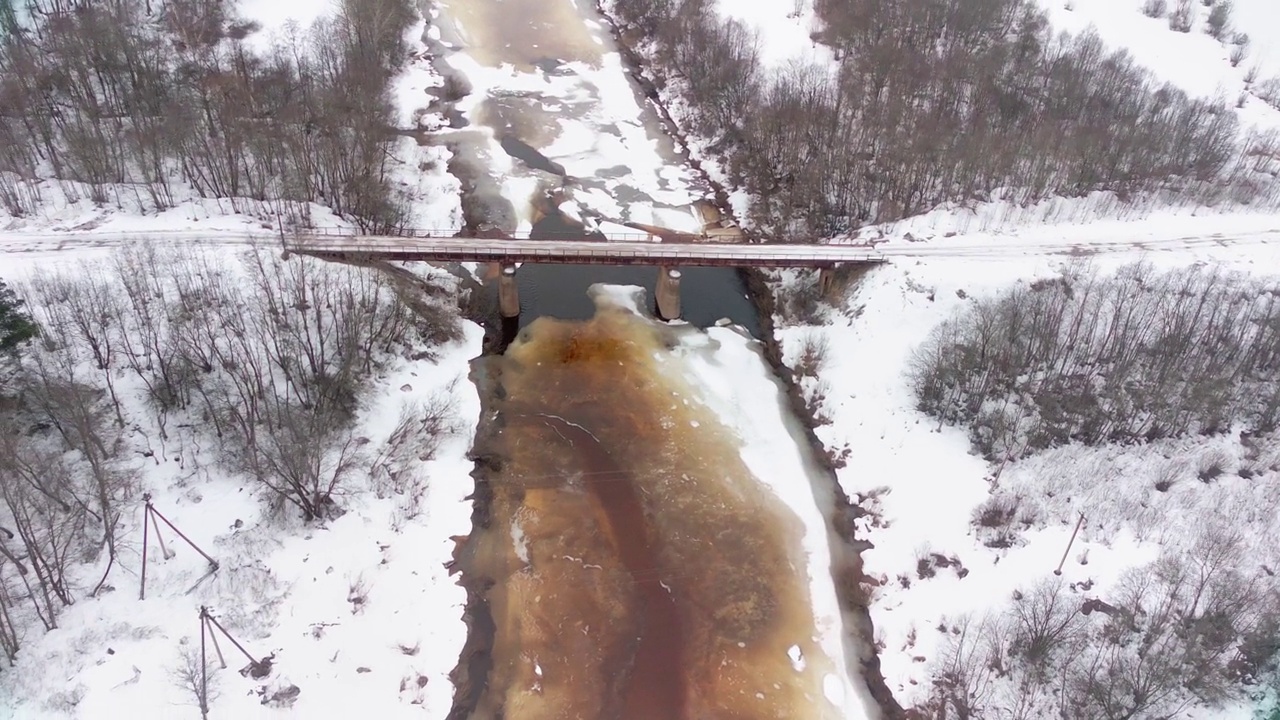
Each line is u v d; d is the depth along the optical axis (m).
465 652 60.44
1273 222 92.56
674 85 120.75
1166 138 99.94
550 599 63.91
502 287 84.31
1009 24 126.00
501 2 137.38
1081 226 91.19
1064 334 78.31
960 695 57.81
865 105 105.81
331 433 70.88
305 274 79.19
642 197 102.50
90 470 64.38
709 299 90.88
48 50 107.81
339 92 105.25
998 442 72.62
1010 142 97.12
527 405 78.19
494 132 110.50
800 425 78.44
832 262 85.75
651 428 76.75
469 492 70.44
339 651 58.59
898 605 64.12
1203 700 55.25
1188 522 65.56
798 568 66.88
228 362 72.31
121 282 75.56
